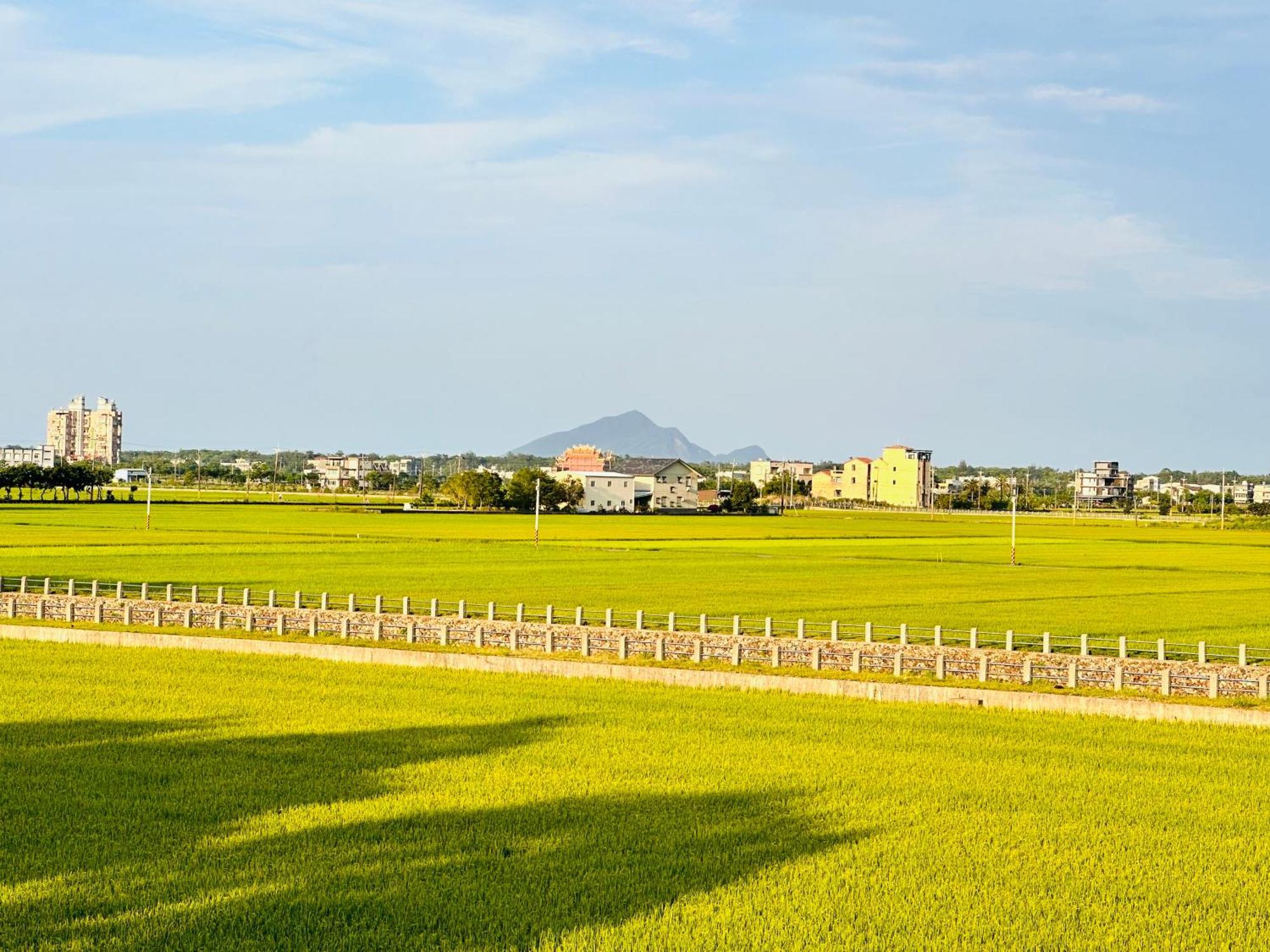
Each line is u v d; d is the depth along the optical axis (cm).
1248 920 3167
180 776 4388
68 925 3014
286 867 3438
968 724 5353
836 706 5731
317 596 8988
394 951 2903
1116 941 3038
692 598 9662
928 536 19712
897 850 3688
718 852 3641
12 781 4297
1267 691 5566
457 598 9312
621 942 2973
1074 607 9306
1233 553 15975
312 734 5078
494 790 4262
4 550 13262
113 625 7831
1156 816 4053
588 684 6250
